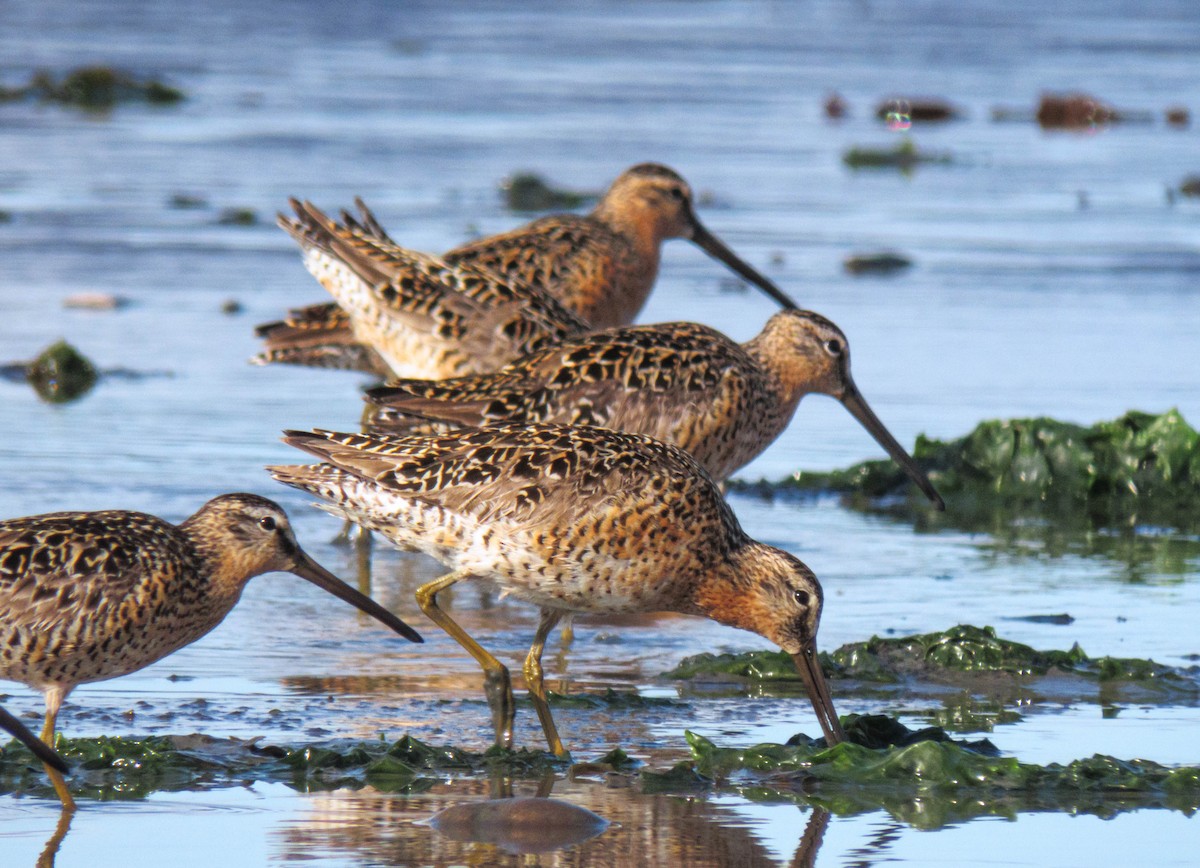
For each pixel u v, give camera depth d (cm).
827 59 3878
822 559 1411
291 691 1104
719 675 1160
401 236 2269
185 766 969
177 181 2642
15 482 1459
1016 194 2767
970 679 1152
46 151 2809
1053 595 1323
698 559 1067
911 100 3369
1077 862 861
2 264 2197
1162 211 2664
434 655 1185
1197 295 2214
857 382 1831
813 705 1051
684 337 1345
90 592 966
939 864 858
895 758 973
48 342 1905
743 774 980
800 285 2203
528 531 1038
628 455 1058
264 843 868
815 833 896
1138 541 1486
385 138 2958
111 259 2250
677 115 3247
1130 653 1195
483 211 2459
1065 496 1617
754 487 1609
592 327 1666
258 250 2330
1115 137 3234
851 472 1630
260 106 3200
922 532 1503
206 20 4062
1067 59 3912
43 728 988
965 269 2305
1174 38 4181
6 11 4038
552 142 2952
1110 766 977
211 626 1048
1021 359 1917
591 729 1059
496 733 1041
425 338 1502
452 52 3794
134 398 1742
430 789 952
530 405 1277
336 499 1077
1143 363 1909
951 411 1747
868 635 1225
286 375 1864
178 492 1452
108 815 904
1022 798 951
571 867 847
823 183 2797
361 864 844
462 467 1045
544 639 1070
